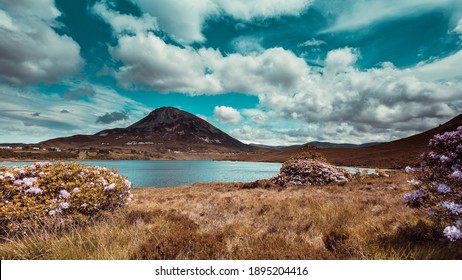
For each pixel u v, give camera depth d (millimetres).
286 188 21422
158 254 5059
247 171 95375
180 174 85125
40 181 7277
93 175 8672
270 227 7262
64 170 8195
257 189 22516
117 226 7035
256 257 4852
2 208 6195
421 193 5082
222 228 7367
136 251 5117
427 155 5152
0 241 6242
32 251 5301
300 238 6098
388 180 22922
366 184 20641
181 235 5703
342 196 13492
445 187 4566
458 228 4332
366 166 94312
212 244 5508
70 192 7449
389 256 4750
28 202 6621
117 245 5320
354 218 7777
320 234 6340
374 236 5746
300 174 25328
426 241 5227
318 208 9953
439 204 4824
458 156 4742
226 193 19547
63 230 6559
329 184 23234
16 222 6320
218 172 92438
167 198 18359
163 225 7383
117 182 8820
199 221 8805
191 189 29125
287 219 8383
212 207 12188
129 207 13148
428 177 5082
